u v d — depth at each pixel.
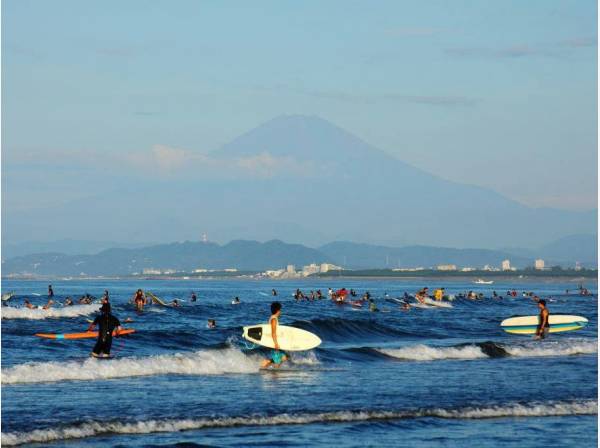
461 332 68.75
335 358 43.91
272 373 38.19
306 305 121.12
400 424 27.22
